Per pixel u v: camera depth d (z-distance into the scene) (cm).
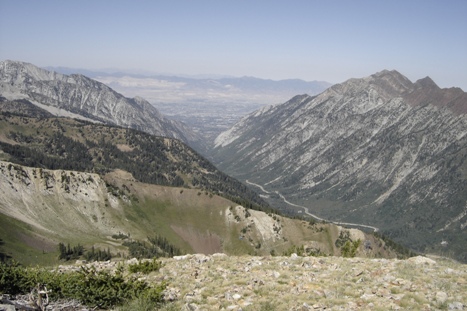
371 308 2102
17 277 2495
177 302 2347
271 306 2156
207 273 3009
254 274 2908
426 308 2081
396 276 2681
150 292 2375
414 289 2389
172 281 2894
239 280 2716
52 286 2450
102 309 2338
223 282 2708
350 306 2136
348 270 2914
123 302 2380
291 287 2539
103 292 2362
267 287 2528
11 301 2083
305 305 2148
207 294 2472
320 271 2945
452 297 2239
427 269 2869
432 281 2544
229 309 2159
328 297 2298
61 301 2367
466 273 2755
